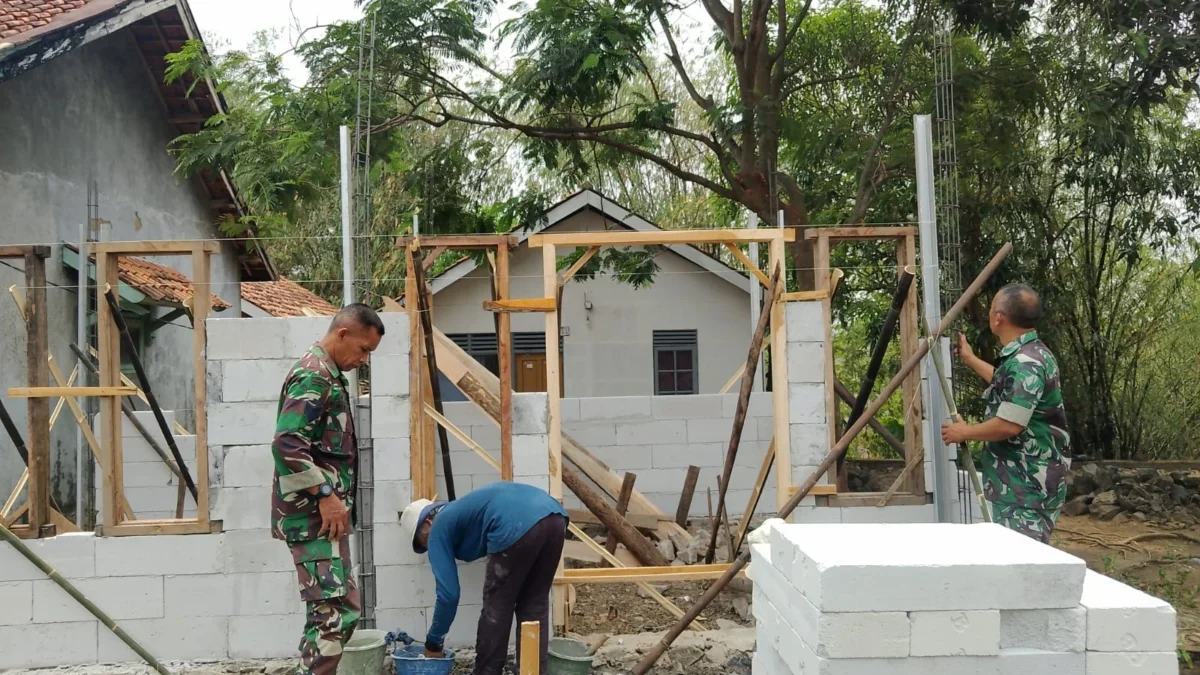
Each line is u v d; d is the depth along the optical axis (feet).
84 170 31.04
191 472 23.77
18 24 28.02
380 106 31.78
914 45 34.04
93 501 23.22
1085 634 8.16
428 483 17.83
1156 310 42.98
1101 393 41.93
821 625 8.05
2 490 25.31
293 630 16.80
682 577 17.62
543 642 14.78
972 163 33.99
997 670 8.11
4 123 26.71
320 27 31.24
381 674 15.75
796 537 9.27
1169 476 31.24
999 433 13.64
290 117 30.81
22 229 27.40
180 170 33.19
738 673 16.48
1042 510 13.88
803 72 37.09
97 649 16.52
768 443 28.35
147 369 34.24
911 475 19.16
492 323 48.01
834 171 37.06
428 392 18.26
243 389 16.80
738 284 47.21
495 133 47.88
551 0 30.99
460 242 17.35
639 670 16.10
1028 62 33.04
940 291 20.13
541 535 14.16
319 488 13.28
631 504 23.70
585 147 42.63
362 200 20.12
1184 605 18.83
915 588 8.07
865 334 49.21
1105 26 29.81
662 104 34.30
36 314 16.79
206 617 16.71
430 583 17.04
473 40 32.32
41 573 16.49
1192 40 27.86
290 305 51.21
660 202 67.10
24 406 26.40
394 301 18.37
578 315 48.32
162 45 34.55
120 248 16.98
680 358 48.37
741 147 35.91
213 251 17.02
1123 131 30.94
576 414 28.19
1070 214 40.78
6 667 16.35
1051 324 37.35
